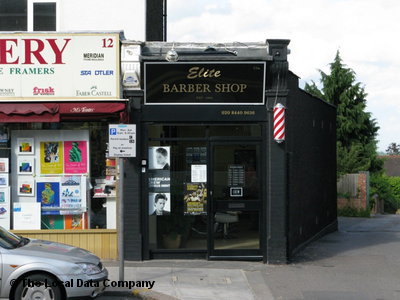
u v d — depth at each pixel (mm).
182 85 11359
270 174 11398
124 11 12375
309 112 14992
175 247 11625
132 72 11250
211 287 9531
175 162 11594
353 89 36375
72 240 11461
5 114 11047
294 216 12688
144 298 8844
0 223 11602
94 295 7973
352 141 36500
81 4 12328
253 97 11398
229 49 11562
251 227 11562
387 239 16172
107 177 11664
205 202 11617
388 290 9562
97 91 11281
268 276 10438
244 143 11539
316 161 15914
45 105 11078
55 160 11680
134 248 11383
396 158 59656
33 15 12305
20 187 11664
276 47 11344
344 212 25578
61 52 11258
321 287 9719
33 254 7801
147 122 11430
